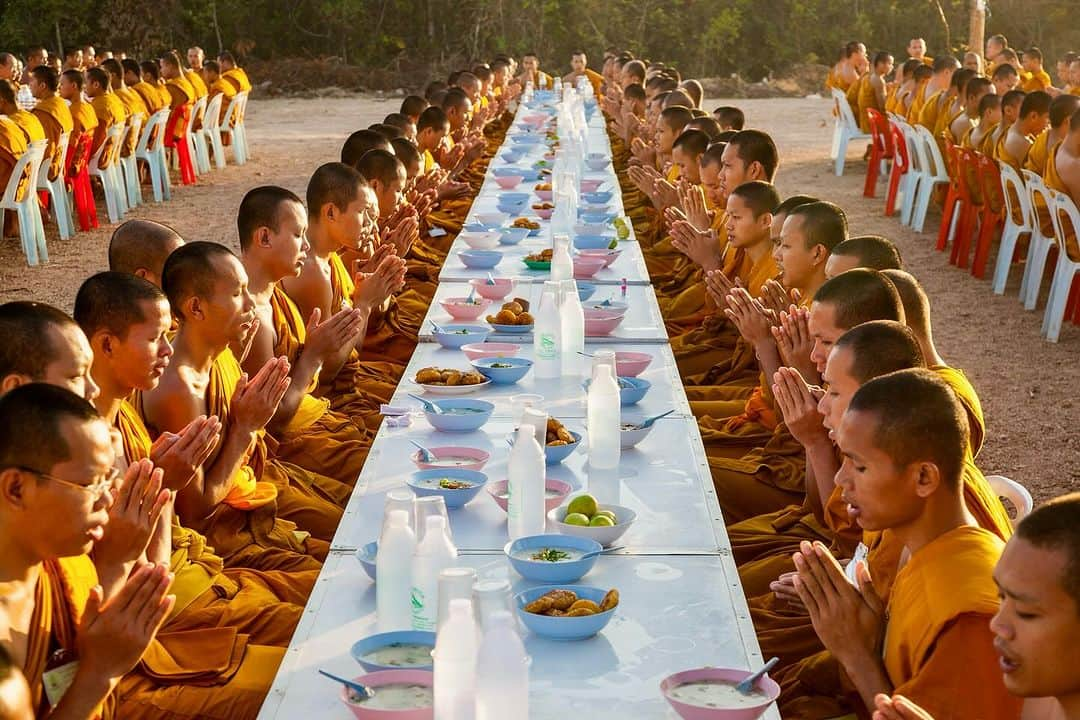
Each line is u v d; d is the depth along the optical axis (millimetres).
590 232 8445
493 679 2348
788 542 4559
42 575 2926
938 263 12625
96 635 2830
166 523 3600
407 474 4219
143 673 3480
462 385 5086
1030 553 2355
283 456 5504
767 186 6832
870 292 4207
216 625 3799
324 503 5055
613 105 19031
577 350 5355
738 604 3312
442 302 6465
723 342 7062
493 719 2346
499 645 2354
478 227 8570
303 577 4227
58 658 2979
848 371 3617
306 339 5676
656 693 2871
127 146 15852
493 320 6059
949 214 13102
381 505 3957
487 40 39312
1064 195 9398
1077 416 7871
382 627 3143
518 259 7945
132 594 2852
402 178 8234
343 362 6250
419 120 12125
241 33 38000
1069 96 10445
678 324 7680
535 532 3604
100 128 14719
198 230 14445
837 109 19844
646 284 7238
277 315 5836
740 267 7262
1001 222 13117
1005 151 11211
